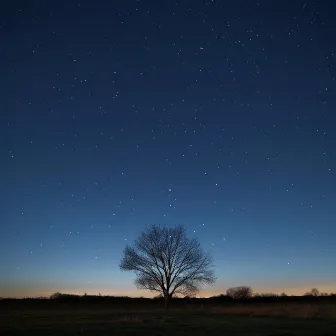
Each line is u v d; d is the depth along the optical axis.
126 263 46.53
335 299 60.88
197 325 22.64
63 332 18.53
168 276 46.44
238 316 31.55
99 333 18.09
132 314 35.56
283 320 26.22
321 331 19.02
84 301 62.91
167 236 47.12
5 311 41.47
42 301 60.69
